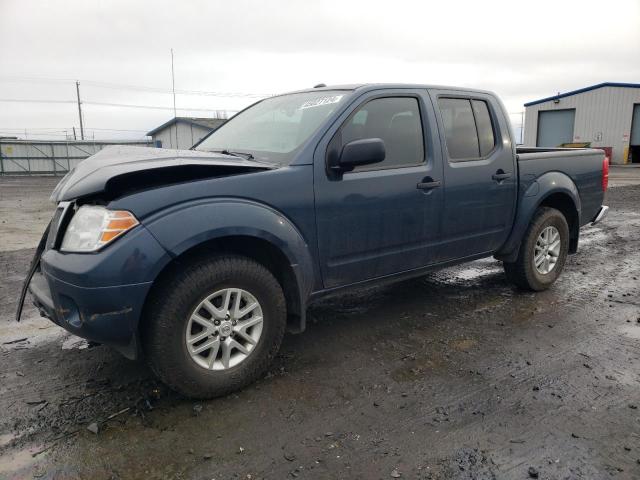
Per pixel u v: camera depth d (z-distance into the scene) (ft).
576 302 15.64
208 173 9.57
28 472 7.75
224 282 9.58
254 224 9.65
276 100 13.88
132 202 8.75
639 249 23.49
